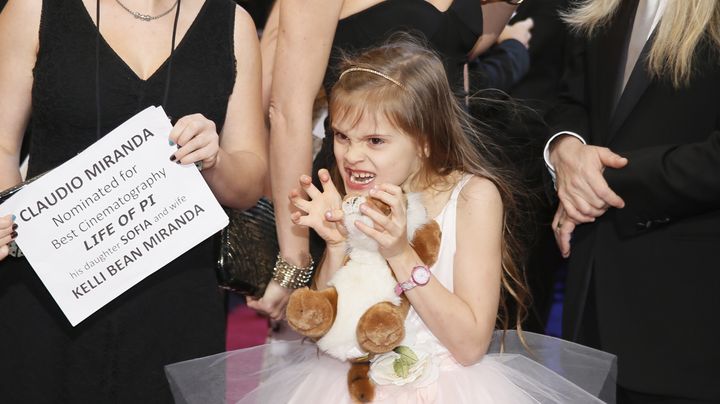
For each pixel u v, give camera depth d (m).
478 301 3.62
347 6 4.41
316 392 3.65
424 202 3.77
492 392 3.61
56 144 3.53
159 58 3.60
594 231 4.44
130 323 3.56
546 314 5.82
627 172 4.23
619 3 4.53
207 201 3.47
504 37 6.09
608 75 4.50
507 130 5.59
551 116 4.87
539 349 4.00
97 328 3.54
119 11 3.59
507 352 3.99
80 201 3.39
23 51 3.49
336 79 4.30
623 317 4.26
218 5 3.72
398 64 3.68
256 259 4.21
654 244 4.23
